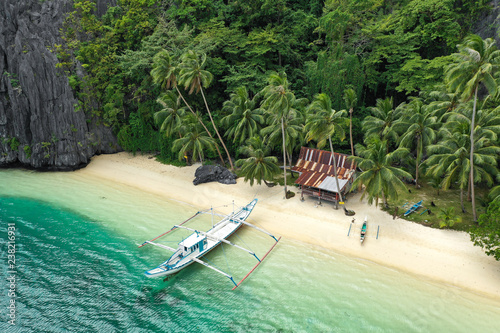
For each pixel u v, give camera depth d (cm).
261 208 4356
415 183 4669
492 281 2939
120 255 3512
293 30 6228
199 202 4603
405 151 3822
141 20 6278
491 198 3728
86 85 6119
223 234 3666
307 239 3700
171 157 6050
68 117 5909
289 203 4409
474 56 3020
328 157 4688
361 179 3566
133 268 3319
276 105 3869
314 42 6266
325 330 2562
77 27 6322
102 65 6153
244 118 4853
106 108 6147
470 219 3719
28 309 2817
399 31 5731
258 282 3089
